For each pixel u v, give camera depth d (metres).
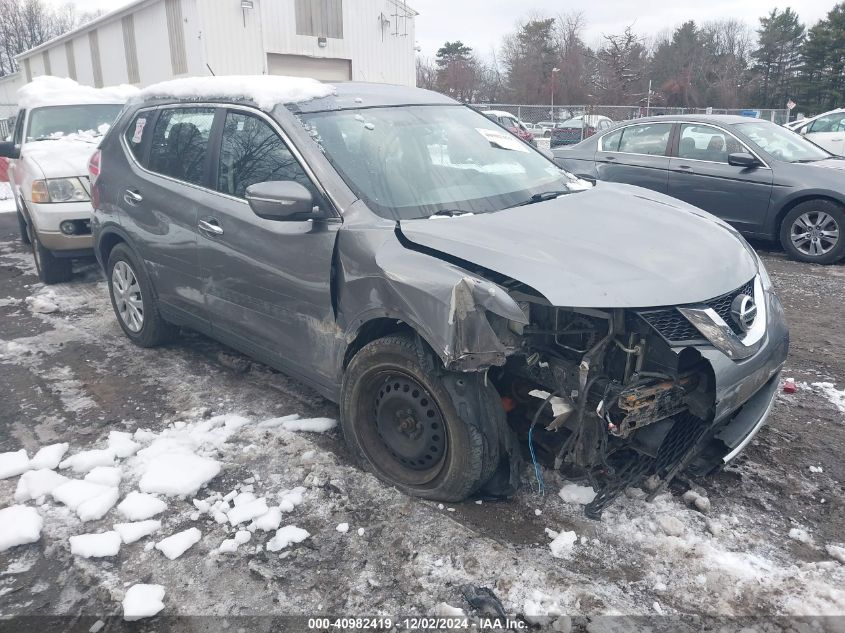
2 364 4.90
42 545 2.92
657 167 8.38
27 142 7.96
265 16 20.42
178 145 4.33
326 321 3.32
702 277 2.85
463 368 2.66
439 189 3.49
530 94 48.47
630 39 43.72
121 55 24.73
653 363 2.78
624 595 2.54
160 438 3.72
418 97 4.30
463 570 2.68
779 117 25.83
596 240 2.98
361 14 22.72
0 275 7.56
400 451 3.15
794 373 4.54
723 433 3.14
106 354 5.03
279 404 4.13
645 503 3.06
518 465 2.96
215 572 2.72
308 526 2.97
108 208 4.88
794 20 59.50
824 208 7.33
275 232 3.47
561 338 2.90
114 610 2.54
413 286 2.81
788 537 2.86
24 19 73.81
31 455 3.65
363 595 2.58
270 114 3.67
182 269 4.24
